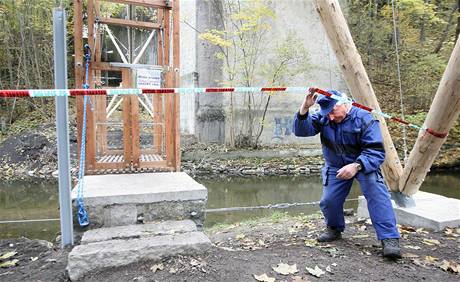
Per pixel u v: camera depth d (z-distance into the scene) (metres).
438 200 5.06
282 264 3.10
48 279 3.05
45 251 3.87
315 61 15.78
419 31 17.47
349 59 4.07
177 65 4.83
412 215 4.54
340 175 3.24
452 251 3.61
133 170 4.86
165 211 3.89
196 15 14.64
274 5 15.10
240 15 13.51
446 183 11.63
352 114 3.41
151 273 2.96
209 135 15.12
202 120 15.03
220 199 9.62
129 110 4.83
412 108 16.30
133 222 3.81
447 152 14.52
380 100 16.58
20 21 16.19
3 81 17.28
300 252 3.45
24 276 3.16
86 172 4.71
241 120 15.28
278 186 11.41
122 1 4.67
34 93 2.71
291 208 8.27
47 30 16.55
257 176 13.05
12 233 6.54
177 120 4.93
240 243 4.04
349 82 4.18
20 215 8.04
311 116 3.61
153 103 5.75
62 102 3.65
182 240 3.30
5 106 16.84
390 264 3.20
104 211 3.74
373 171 3.33
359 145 3.43
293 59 15.01
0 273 3.27
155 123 5.75
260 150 14.80
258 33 14.74
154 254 3.15
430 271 3.09
